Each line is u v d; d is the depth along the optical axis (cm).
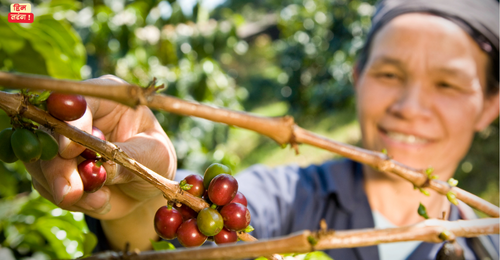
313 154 300
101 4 134
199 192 30
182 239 29
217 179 29
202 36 156
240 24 171
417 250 64
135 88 22
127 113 35
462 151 72
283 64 376
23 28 61
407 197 71
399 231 25
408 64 66
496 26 67
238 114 24
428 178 29
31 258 62
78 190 29
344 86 327
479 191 215
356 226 66
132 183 35
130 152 32
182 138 147
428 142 68
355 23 315
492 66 70
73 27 124
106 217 37
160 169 34
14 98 27
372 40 77
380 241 25
